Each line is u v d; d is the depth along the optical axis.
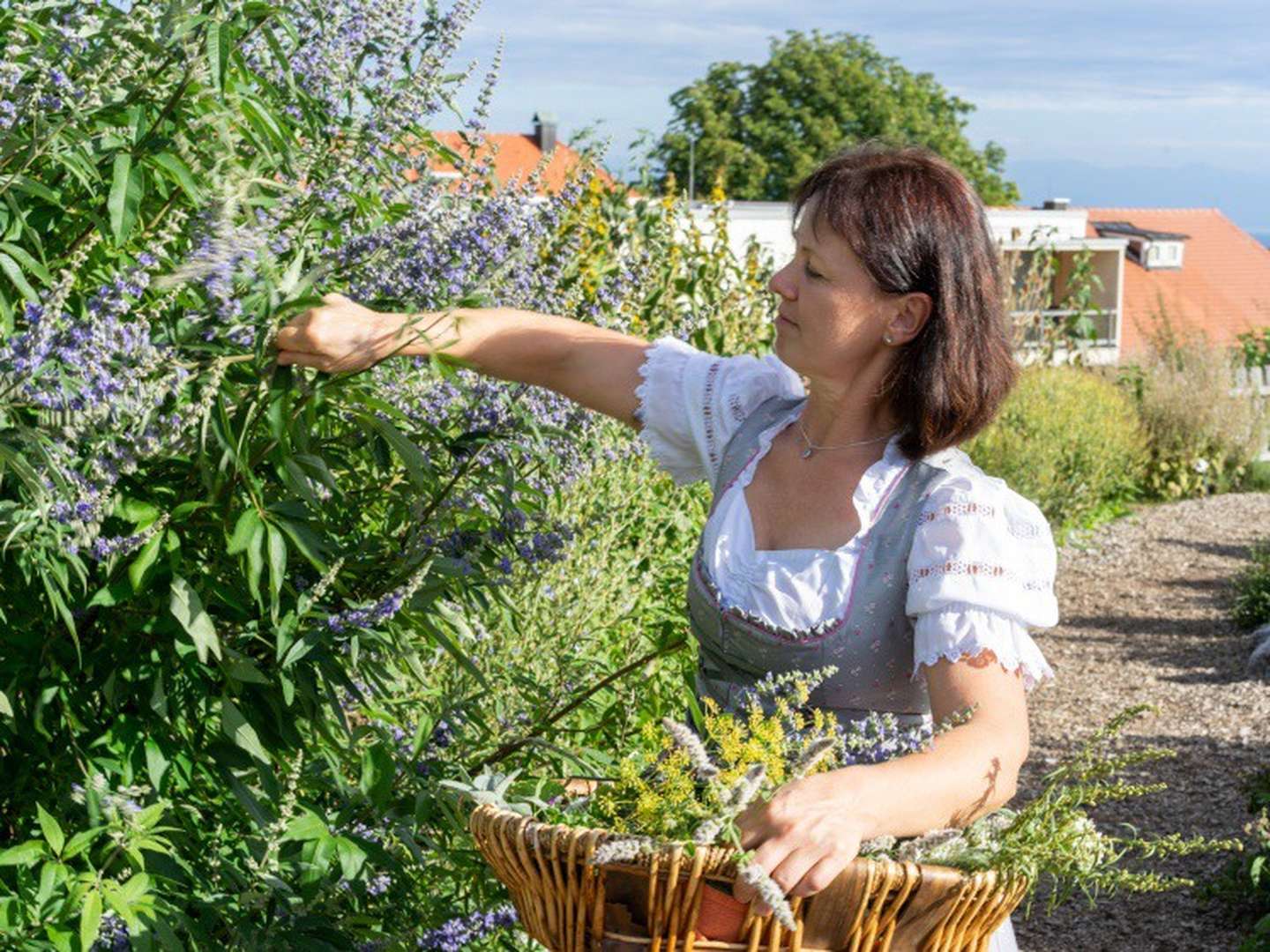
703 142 45.16
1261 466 15.55
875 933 1.49
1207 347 16.44
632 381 2.15
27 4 2.11
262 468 2.13
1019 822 1.59
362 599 2.26
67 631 2.10
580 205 5.45
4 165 1.97
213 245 1.94
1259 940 4.61
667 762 1.58
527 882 1.55
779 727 1.61
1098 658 8.56
